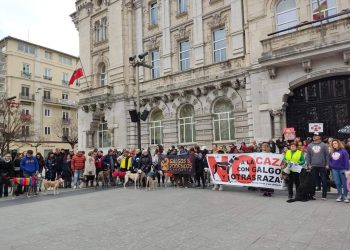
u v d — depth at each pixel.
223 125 20.89
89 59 30.56
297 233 6.18
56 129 51.06
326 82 16.39
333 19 16.30
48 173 16.64
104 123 28.92
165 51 24.42
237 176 12.51
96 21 30.58
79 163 15.98
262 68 17.86
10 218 8.67
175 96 23.31
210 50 21.94
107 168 16.31
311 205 9.04
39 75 50.88
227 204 9.65
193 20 22.89
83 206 10.20
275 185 11.30
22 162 13.52
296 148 10.58
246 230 6.54
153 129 25.05
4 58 47.22
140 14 26.64
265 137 17.56
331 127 16.05
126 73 26.84
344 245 5.38
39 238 6.50
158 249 5.49
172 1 24.53
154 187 14.40
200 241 5.88
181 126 23.27
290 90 16.89
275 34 18.02
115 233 6.66
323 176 9.93
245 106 19.41
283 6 18.19
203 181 14.16
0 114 37.31
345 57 14.66
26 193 14.02
